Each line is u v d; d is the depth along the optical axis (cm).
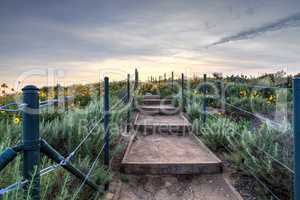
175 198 334
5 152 146
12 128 339
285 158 309
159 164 399
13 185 149
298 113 195
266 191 310
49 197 233
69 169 220
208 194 340
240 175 376
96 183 311
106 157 387
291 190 291
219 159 417
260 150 350
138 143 551
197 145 532
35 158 160
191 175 396
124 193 342
